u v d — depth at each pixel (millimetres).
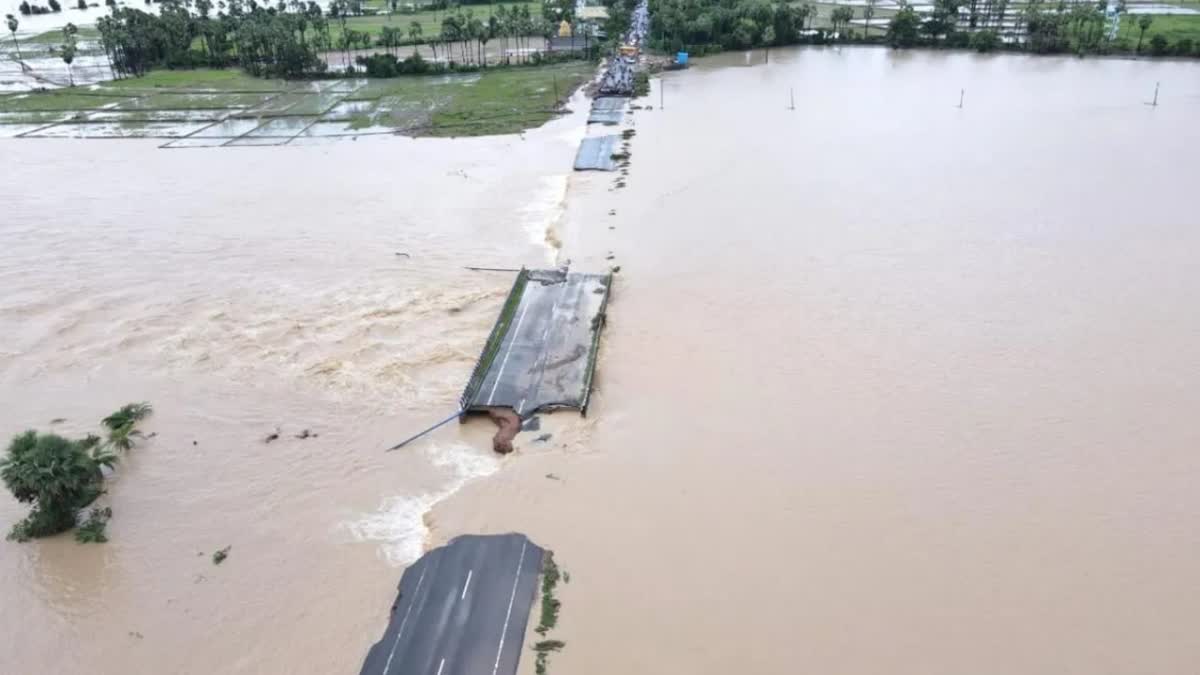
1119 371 52500
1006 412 49125
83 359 55844
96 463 43594
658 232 73125
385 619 37062
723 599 37625
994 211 75438
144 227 76000
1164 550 39969
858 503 42969
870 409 49656
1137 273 63938
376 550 40844
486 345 55719
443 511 42875
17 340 58219
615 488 44062
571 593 37938
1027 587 38219
